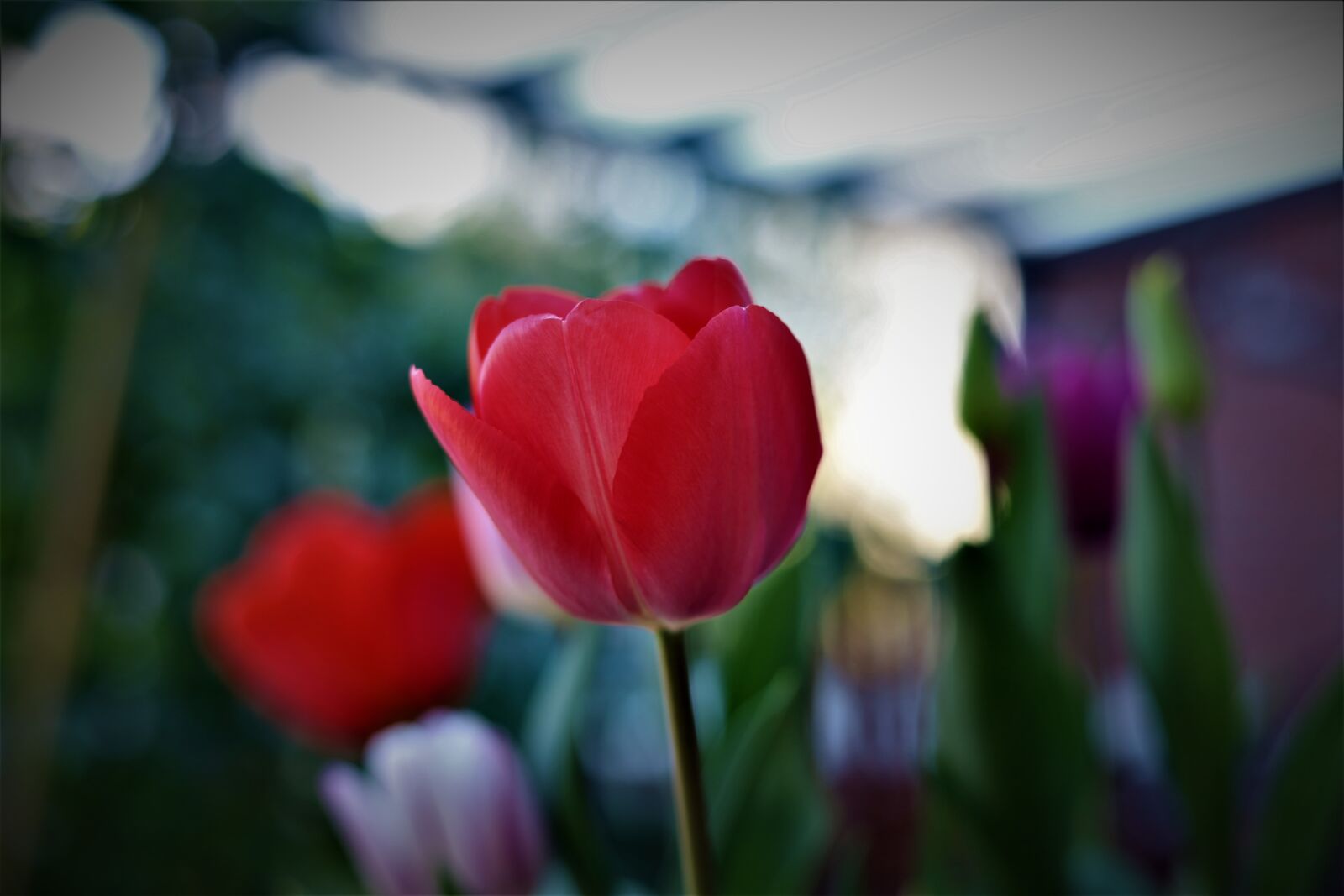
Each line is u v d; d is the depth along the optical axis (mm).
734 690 435
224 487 1092
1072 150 1916
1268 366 2061
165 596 1069
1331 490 1982
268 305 1146
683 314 310
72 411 1004
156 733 1058
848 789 471
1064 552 459
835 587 498
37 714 967
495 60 1426
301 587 459
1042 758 395
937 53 1545
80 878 1028
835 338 1761
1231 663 437
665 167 1728
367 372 1177
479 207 1454
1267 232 2059
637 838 797
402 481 1144
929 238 2203
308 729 479
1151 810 495
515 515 300
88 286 1016
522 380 298
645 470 291
